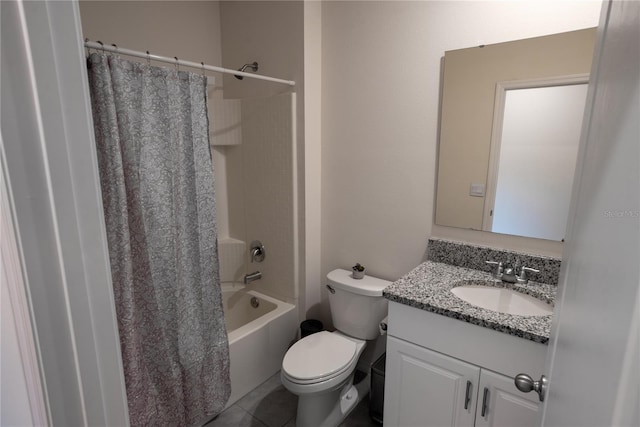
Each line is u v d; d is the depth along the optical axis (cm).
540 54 150
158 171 158
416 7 179
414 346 150
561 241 156
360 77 204
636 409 29
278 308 236
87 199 46
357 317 201
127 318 143
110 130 136
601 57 62
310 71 211
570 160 150
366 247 219
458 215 182
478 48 164
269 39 221
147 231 156
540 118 154
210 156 178
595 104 62
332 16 208
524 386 83
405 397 157
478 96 167
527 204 162
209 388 182
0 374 47
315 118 220
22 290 43
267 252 247
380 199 208
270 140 229
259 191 243
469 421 141
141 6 207
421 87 184
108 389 52
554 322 81
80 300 47
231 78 247
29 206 41
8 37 38
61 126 42
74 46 43
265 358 223
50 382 46
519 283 158
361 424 192
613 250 39
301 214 226
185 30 229
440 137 180
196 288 176
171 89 161
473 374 136
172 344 167
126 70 145
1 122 39
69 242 45
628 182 36
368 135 206
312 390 166
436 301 142
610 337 36
